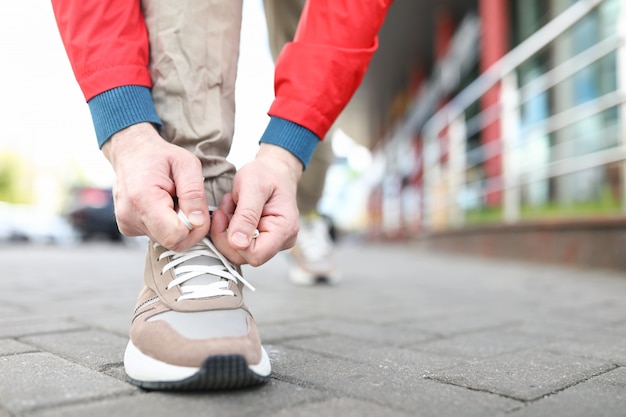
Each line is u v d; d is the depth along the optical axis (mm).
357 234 21688
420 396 873
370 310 1930
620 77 3520
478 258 5535
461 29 9680
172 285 935
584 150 4148
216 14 1008
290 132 998
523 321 1711
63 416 742
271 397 842
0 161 37250
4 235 13359
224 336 871
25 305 1903
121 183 874
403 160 13992
